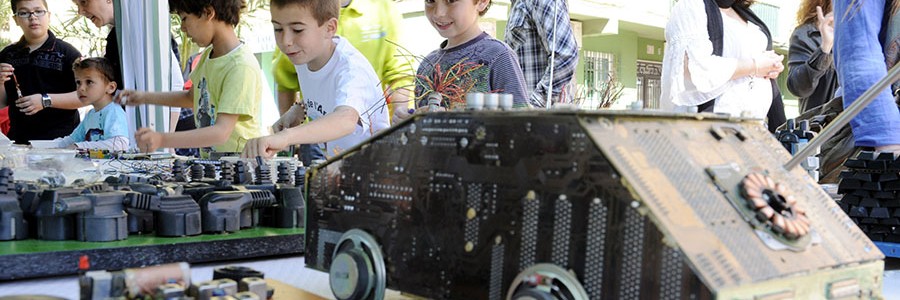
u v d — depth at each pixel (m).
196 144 3.45
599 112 1.00
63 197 1.60
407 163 1.23
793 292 1.00
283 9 2.92
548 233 1.03
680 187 0.99
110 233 1.61
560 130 1.03
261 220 1.92
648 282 0.94
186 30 3.71
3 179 1.64
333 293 1.30
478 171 1.12
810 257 1.04
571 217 1.01
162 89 4.70
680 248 0.91
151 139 3.32
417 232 1.20
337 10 3.08
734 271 0.93
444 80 2.61
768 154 1.20
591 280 0.99
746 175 1.08
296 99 4.51
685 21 3.30
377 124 3.25
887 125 2.32
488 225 1.10
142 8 4.65
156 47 4.67
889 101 2.34
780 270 0.98
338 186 1.34
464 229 1.14
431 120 1.19
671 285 0.92
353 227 1.31
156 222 1.70
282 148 2.65
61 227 1.62
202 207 1.75
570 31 3.66
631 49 15.41
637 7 13.76
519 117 1.07
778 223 1.01
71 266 1.50
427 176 1.19
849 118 1.16
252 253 1.72
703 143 1.10
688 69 3.29
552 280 1.01
